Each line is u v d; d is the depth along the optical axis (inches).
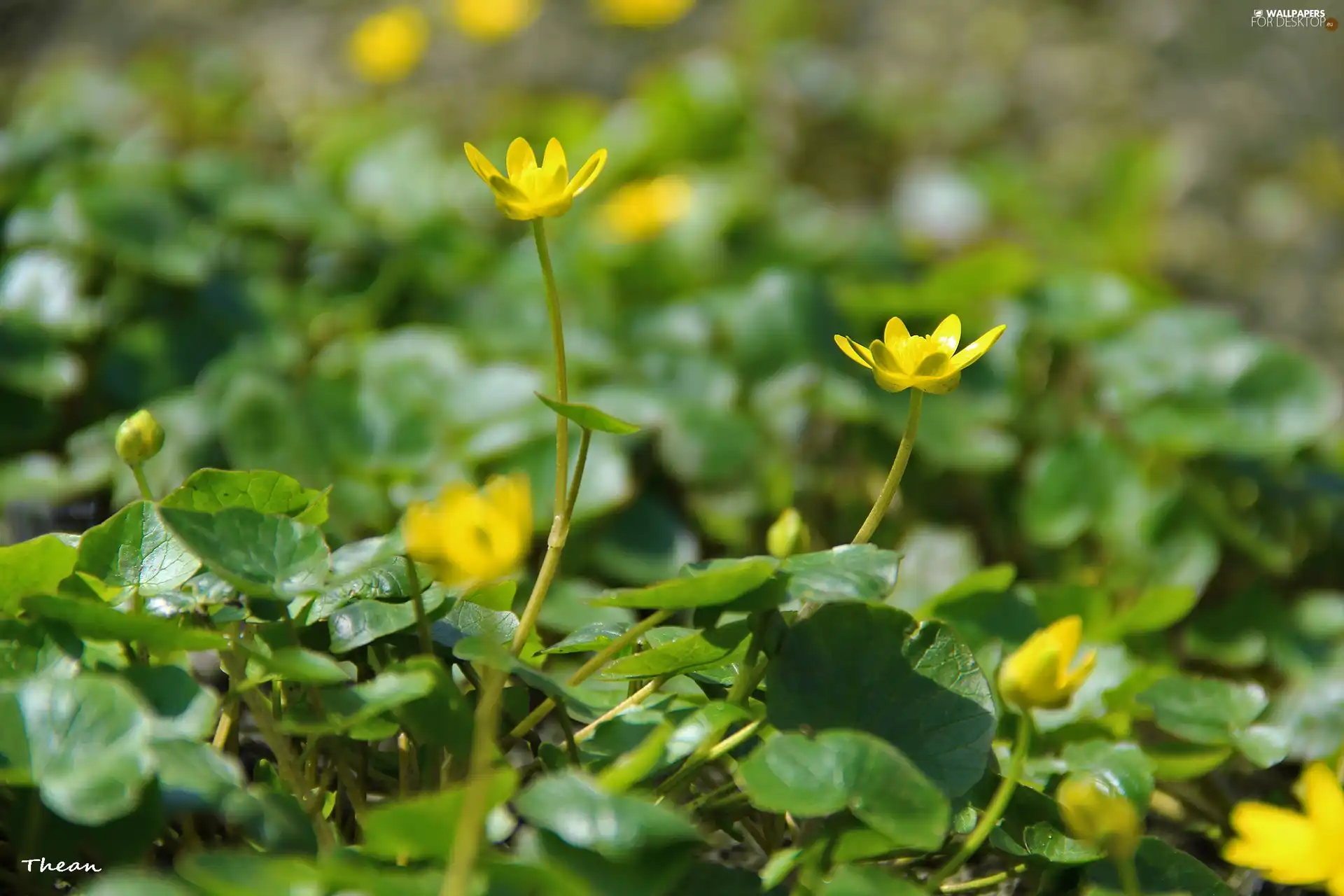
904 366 35.5
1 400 50.1
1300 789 39.3
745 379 54.4
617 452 47.9
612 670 35.4
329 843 34.9
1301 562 52.6
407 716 34.5
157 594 35.4
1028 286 60.4
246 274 58.4
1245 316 90.4
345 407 49.6
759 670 35.9
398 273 60.2
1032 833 35.9
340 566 35.4
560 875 32.9
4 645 34.9
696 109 77.7
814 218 71.7
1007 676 34.2
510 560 33.8
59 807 33.6
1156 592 41.6
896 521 52.9
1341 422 66.4
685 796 36.6
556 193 35.3
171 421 48.8
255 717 35.1
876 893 33.9
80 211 55.6
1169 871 35.7
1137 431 52.4
